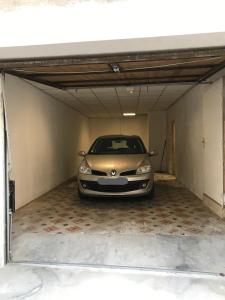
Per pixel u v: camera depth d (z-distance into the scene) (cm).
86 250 315
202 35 211
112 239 345
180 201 538
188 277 255
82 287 240
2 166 276
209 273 261
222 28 204
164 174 920
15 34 226
